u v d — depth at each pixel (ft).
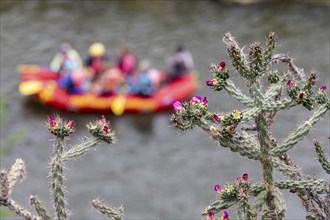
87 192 67.36
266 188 11.10
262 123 11.01
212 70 11.14
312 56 107.14
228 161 71.87
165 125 90.12
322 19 128.06
